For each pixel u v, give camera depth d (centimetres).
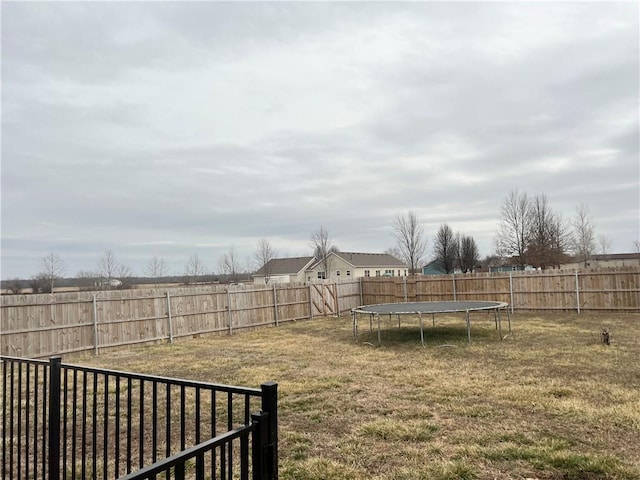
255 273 4291
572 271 1348
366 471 300
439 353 756
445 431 371
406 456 322
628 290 1262
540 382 527
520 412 417
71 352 885
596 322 1109
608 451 318
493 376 568
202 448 130
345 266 4062
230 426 183
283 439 368
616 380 529
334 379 580
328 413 436
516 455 312
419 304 1074
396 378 576
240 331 1234
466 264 3747
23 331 815
